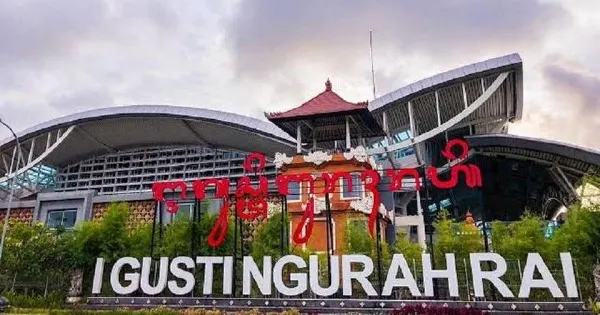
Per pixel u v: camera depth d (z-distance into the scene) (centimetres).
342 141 3953
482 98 4331
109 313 2162
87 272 2852
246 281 2261
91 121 4744
